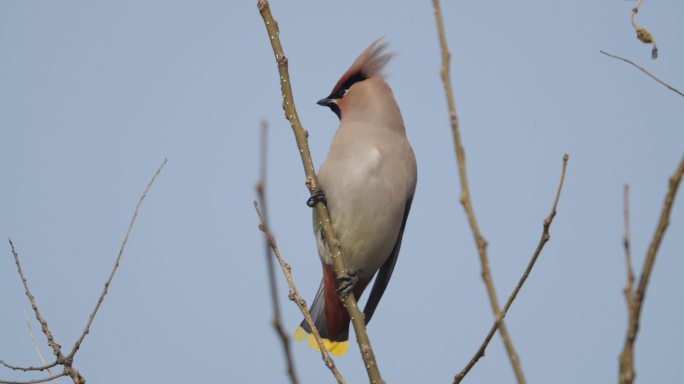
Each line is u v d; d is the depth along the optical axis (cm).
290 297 638
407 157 1062
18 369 764
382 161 1029
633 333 396
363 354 729
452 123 482
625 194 409
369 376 716
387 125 1070
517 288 626
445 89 486
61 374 755
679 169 407
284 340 456
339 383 610
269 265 454
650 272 401
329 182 1023
